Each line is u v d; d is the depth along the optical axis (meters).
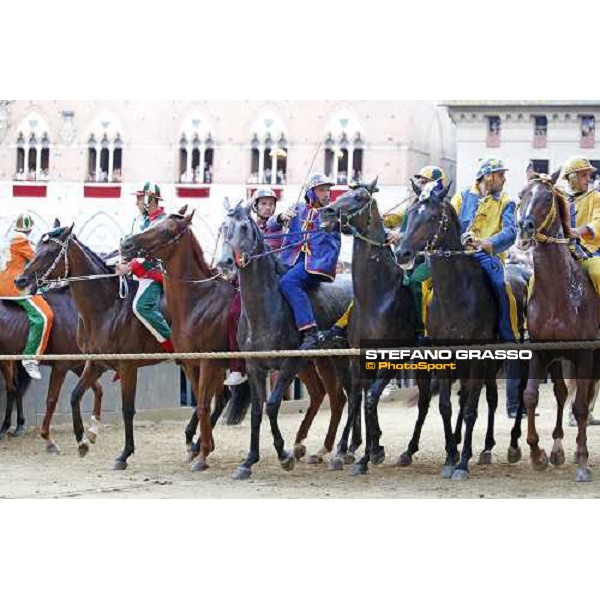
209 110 42.88
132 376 13.66
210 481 12.47
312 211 12.88
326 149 42.16
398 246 12.28
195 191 42.66
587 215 12.15
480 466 13.38
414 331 12.54
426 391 13.38
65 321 15.19
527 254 17.48
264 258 12.31
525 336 14.15
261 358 12.39
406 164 41.31
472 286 11.96
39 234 40.62
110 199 43.06
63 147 43.44
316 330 12.51
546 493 11.36
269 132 42.47
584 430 11.95
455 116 36.91
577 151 36.00
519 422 13.48
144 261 13.41
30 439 16.23
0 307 15.45
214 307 13.07
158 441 16.28
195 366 13.95
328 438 13.94
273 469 13.37
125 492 11.77
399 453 14.90
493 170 12.23
